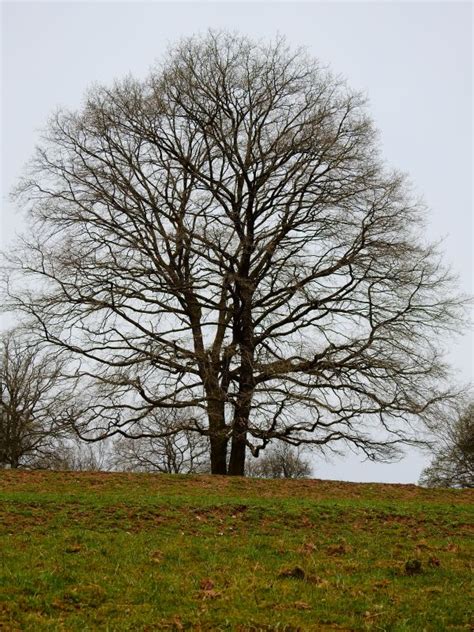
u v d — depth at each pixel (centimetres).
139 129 2441
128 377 2188
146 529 1361
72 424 2211
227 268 2366
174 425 2266
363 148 2408
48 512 1424
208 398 2208
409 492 1928
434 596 1052
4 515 1383
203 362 2211
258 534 1375
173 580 1070
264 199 2470
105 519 1403
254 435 2236
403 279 2225
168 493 1719
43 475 1908
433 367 2189
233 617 945
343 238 2336
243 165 2416
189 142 2544
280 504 1579
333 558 1230
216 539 1312
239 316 2355
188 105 2459
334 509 1563
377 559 1240
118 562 1140
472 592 1071
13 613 926
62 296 2277
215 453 2331
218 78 2466
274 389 2173
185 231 2305
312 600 1020
